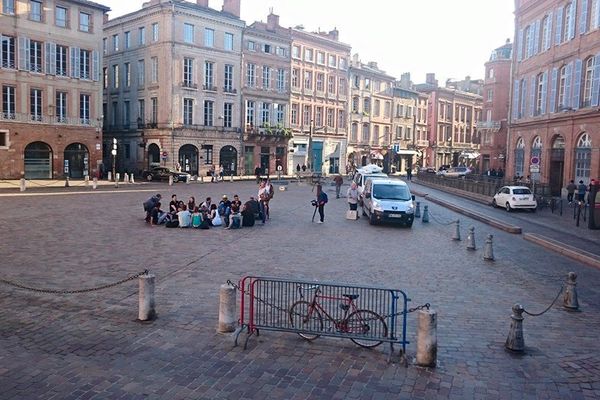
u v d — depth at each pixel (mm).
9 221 19969
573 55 35062
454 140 95625
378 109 81375
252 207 20875
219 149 58281
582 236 20547
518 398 6441
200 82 56125
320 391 6512
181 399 6246
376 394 6457
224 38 58125
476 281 12438
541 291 11711
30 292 10617
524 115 43562
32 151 44906
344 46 74375
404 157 86562
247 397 6324
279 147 65812
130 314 9344
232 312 8492
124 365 7188
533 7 41781
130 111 58344
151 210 20203
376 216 21938
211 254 14773
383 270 13297
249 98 61469
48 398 6203
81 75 47562
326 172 73000
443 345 8164
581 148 34312
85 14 47562
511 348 7934
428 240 18672
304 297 9562
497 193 31781
